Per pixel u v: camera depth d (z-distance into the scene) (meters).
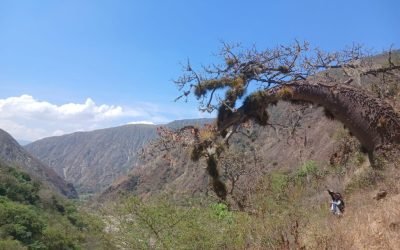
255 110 12.65
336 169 21.05
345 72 13.12
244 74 12.92
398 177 11.41
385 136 11.70
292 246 8.25
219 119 12.79
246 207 12.15
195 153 12.37
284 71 12.88
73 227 100.00
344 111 12.10
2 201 94.44
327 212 11.66
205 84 12.70
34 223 87.75
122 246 10.64
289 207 10.42
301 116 15.20
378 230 8.05
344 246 7.58
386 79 14.70
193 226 10.49
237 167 18.17
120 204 10.97
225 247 10.37
